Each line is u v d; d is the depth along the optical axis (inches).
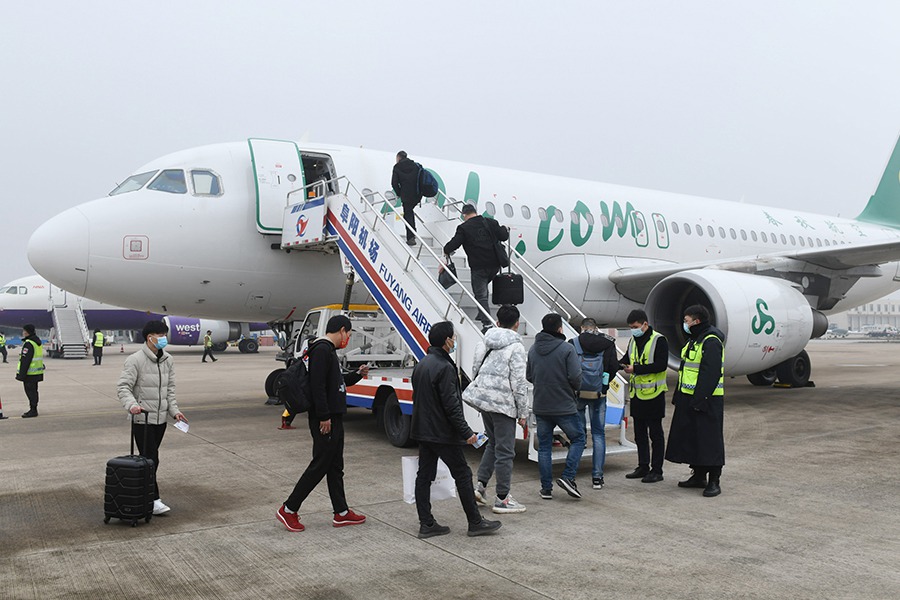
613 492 249.4
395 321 342.0
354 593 154.9
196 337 1475.1
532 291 377.1
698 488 254.2
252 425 408.8
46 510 224.7
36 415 461.7
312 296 456.8
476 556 179.3
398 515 218.4
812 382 606.9
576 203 546.0
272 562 175.3
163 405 223.0
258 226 424.5
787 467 287.3
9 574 167.0
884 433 368.5
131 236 404.8
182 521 211.8
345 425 411.8
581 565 172.1
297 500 200.4
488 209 495.5
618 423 305.3
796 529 201.8
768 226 709.3
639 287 538.9
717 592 154.0
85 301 1465.3
